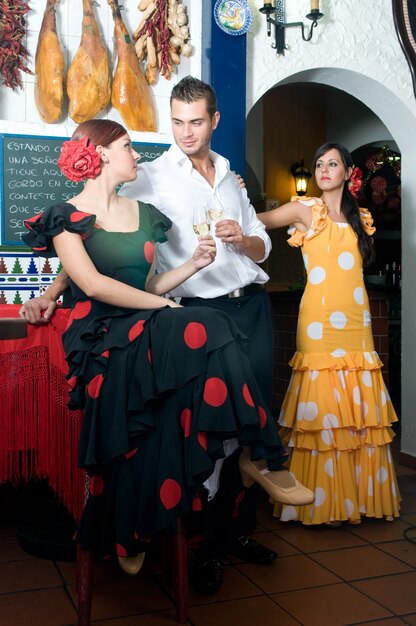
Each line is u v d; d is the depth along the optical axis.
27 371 2.02
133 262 1.92
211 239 1.96
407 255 3.98
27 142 3.04
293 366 2.94
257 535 2.73
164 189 2.22
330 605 2.04
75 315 1.88
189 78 2.17
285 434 3.01
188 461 1.69
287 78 3.49
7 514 2.84
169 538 2.14
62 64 2.98
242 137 3.26
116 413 1.70
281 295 5.06
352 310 2.91
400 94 3.75
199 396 1.71
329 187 2.95
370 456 2.89
